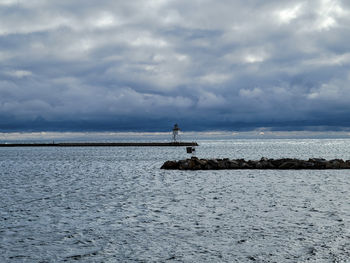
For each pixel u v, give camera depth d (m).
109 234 18.69
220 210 24.30
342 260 14.89
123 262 14.97
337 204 26.20
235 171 53.72
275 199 28.59
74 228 19.81
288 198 29.03
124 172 55.12
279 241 17.36
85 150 165.25
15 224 20.72
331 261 14.80
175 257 15.45
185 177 46.25
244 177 45.56
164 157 102.50
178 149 171.50
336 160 59.19
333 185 37.16
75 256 15.63
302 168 57.06
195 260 15.12
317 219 21.44
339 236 18.02
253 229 19.39
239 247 16.58
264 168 57.44
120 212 23.86
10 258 15.41
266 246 16.67
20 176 49.94
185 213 23.39
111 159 92.94
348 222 20.67
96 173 53.97
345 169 55.72
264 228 19.58
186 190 34.16
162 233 18.81
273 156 107.88
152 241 17.53
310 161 58.62
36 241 17.59
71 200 28.70
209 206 25.77
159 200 28.53
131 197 30.11
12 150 171.62
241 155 114.69
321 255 15.46
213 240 17.62
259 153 127.00
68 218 22.17
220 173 50.94
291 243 17.05
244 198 29.23
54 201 28.25
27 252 16.11
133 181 42.41
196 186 37.09
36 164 76.06
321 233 18.53
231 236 18.22
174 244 17.08
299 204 26.30
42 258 15.42
